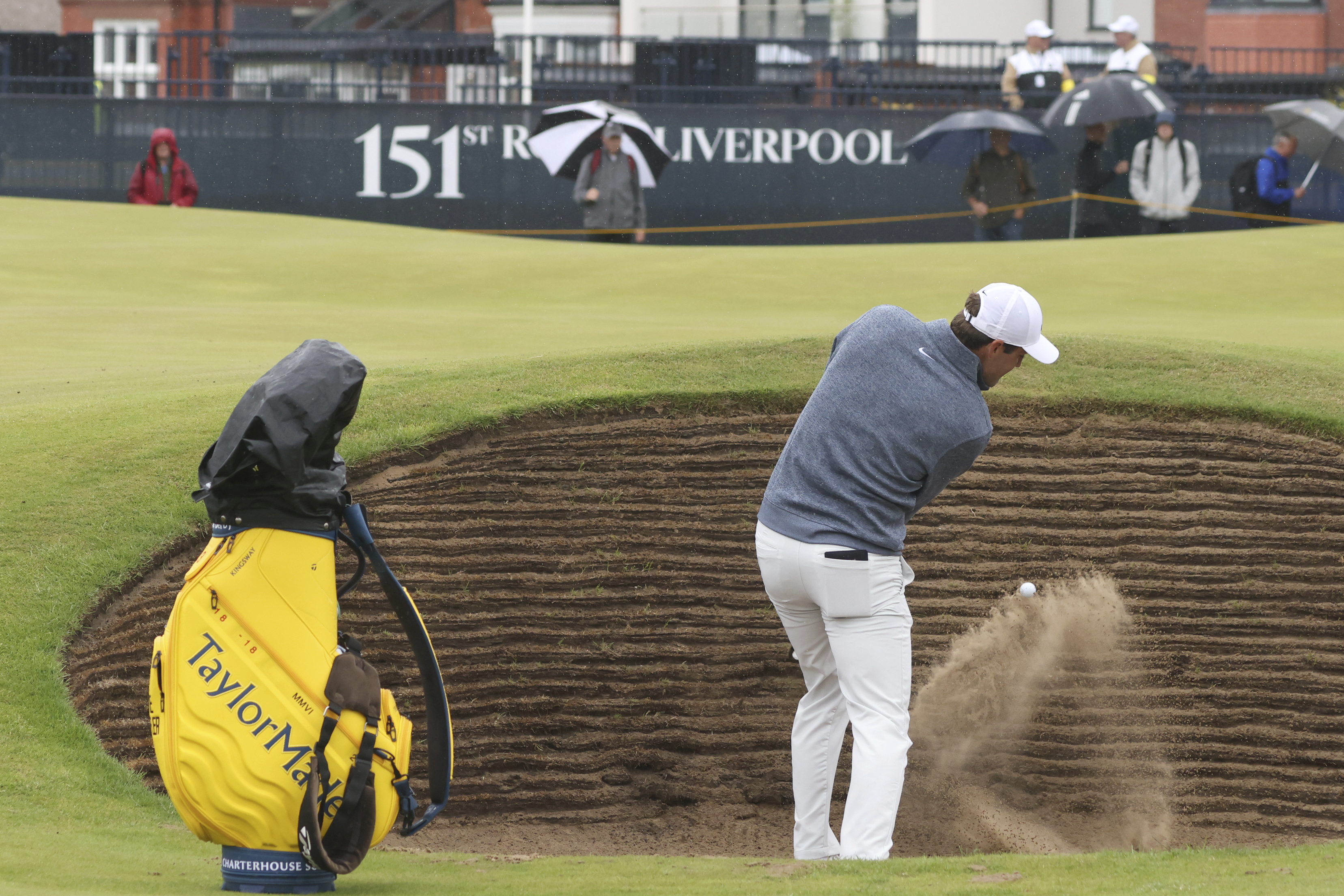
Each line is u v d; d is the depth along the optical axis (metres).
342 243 44.81
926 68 61.31
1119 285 36.47
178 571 16.39
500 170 55.12
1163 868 9.71
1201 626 16.47
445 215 55.31
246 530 9.02
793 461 11.48
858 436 11.16
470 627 16.06
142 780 12.83
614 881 9.59
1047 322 30.50
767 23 70.31
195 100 54.91
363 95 61.72
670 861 10.53
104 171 55.25
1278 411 19.56
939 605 16.84
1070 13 74.88
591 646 16.09
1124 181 51.84
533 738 14.93
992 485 18.53
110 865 9.88
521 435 19.33
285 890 9.03
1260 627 16.47
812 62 60.28
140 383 22.19
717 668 15.99
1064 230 53.59
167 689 8.96
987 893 8.91
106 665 14.70
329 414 9.00
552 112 45.88
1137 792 14.61
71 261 41.06
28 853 10.11
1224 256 40.28
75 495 17.11
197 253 42.62
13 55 57.56
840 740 12.24
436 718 9.72
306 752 8.90
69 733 13.25
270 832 8.93
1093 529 17.83
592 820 14.00
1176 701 15.66
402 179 55.22
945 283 37.06
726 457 19.14
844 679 11.49
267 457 8.77
